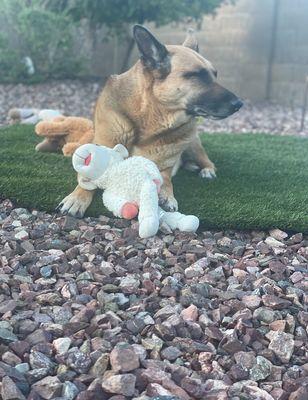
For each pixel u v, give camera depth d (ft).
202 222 3.07
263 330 2.11
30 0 9.25
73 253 2.64
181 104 3.08
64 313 2.12
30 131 4.99
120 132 3.20
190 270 2.53
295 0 8.77
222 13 9.19
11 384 1.67
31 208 3.22
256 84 9.25
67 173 3.65
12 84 8.89
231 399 1.71
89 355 1.85
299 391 1.74
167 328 2.02
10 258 2.58
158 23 7.40
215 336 2.02
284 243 2.96
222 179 3.86
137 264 2.57
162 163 3.27
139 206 2.92
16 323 2.03
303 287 2.46
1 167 3.70
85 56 9.53
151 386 1.71
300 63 8.89
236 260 2.71
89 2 7.01
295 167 4.32
